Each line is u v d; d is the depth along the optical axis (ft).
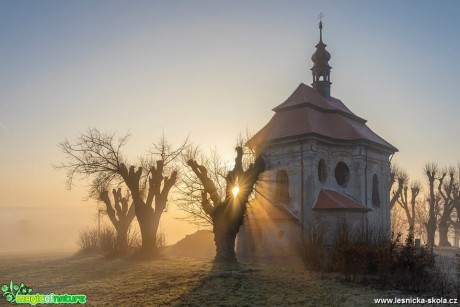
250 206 104.17
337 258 61.21
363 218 99.14
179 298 47.78
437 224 208.13
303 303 44.93
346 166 110.42
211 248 129.70
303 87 121.80
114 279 62.59
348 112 126.62
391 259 55.01
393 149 123.03
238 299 46.80
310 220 97.14
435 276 55.16
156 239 102.78
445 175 186.60
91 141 96.63
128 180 95.61
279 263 83.76
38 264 93.81
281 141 106.63
